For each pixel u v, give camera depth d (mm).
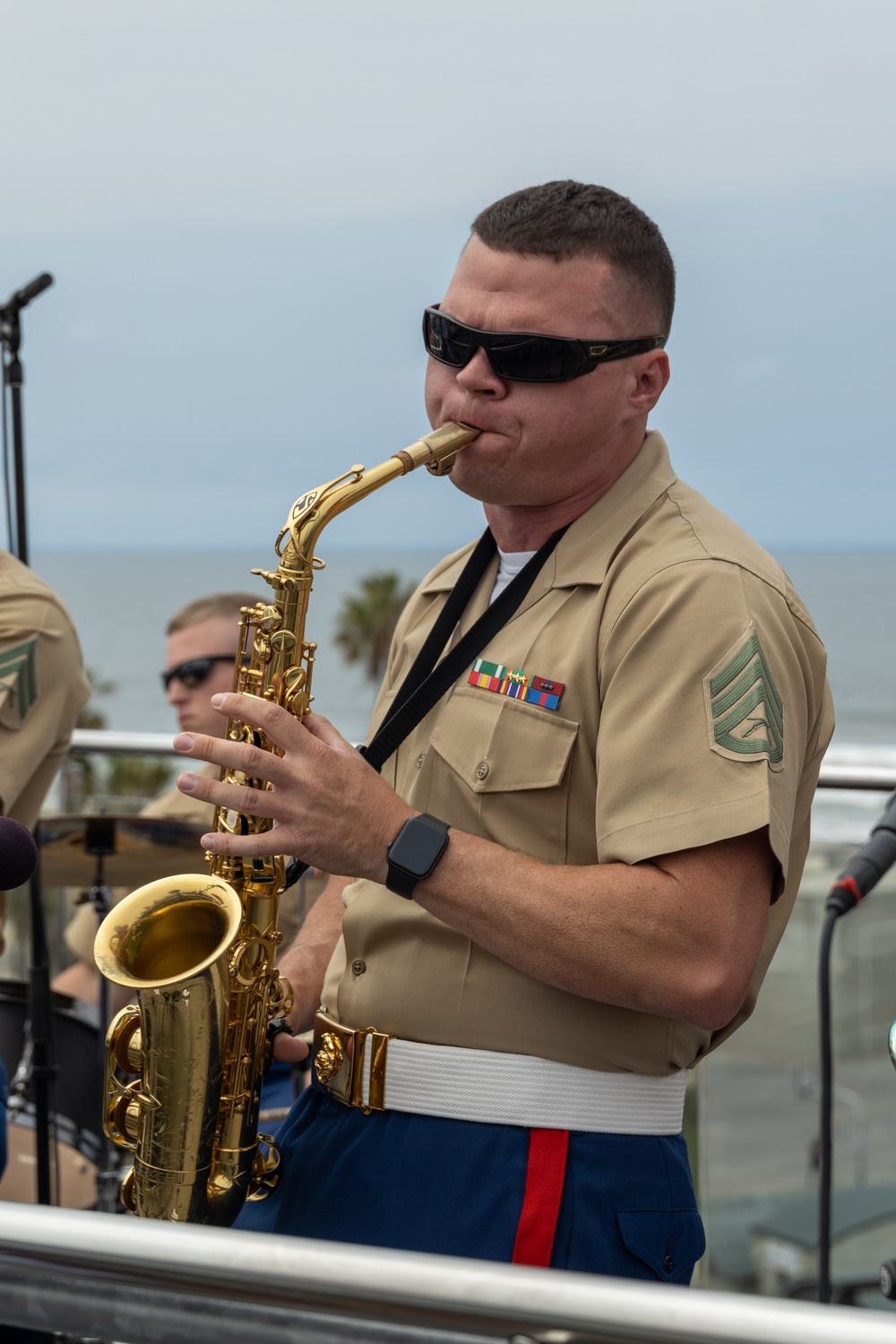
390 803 2475
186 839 5246
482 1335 1559
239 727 2871
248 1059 2787
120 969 2623
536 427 2650
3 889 2715
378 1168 2613
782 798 2418
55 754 4438
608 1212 2521
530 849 2592
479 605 2975
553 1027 2547
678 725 2410
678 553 2553
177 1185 2639
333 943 3164
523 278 2637
